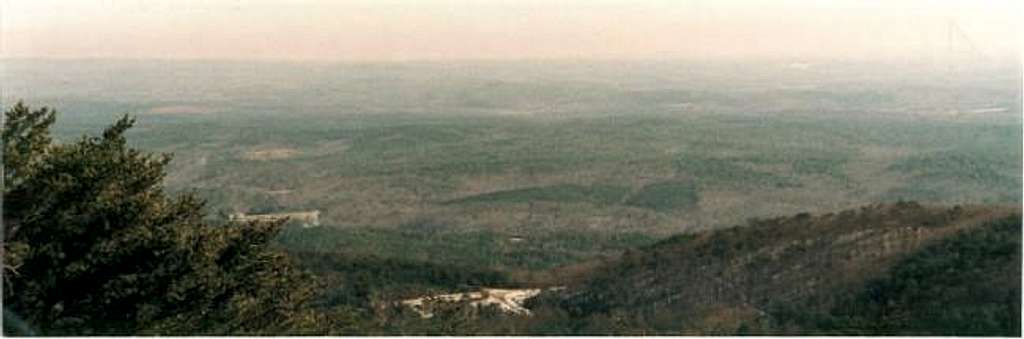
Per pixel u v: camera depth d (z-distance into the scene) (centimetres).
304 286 1566
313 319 1539
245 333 1380
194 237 1352
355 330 1738
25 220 1266
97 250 1259
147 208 1316
